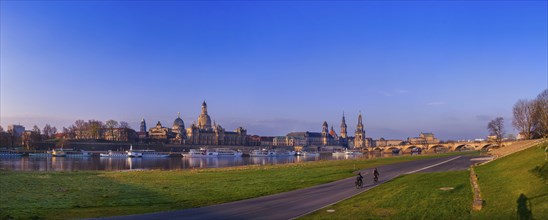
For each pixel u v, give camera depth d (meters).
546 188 38.62
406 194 49.62
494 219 33.25
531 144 104.31
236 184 72.06
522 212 32.66
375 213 40.00
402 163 113.56
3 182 78.81
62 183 79.00
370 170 91.88
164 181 81.19
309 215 40.91
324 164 127.69
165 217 41.50
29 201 54.38
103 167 185.62
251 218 40.59
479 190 45.28
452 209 39.06
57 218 41.25
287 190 61.47
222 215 42.38
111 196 58.97
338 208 43.97
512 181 48.28
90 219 40.53
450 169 84.88
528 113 192.00
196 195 58.59
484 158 118.69
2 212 45.03
